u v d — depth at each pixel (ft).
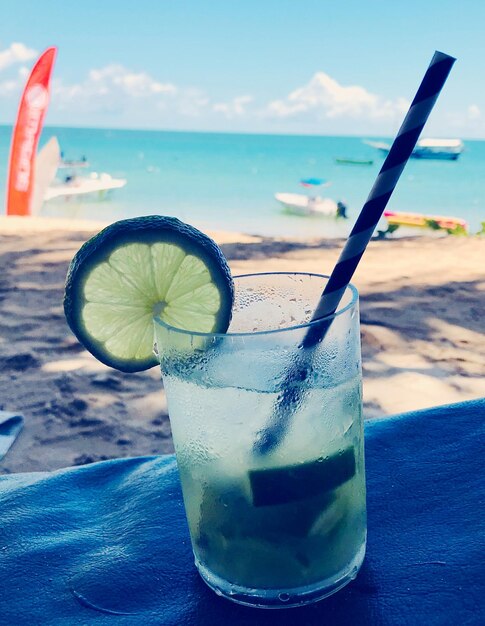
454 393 12.57
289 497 2.20
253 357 2.16
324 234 63.31
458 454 3.02
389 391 12.71
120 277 2.43
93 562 2.61
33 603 2.42
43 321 16.63
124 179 104.01
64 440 11.05
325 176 110.73
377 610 2.23
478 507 2.67
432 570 2.37
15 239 25.98
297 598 2.27
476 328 16.20
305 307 2.73
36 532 2.84
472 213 73.77
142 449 10.77
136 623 2.29
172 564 2.58
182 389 2.27
